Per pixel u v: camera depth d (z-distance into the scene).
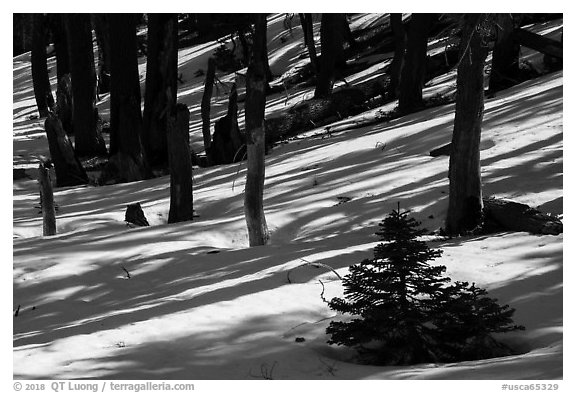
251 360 13.32
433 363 13.49
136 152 43.91
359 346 14.05
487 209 22.28
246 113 24.97
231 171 40.16
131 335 14.79
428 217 25.41
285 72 74.44
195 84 74.94
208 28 89.81
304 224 26.97
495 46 46.69
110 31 44.12
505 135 32.97
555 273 17.22
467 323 13.73
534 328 14.05
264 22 24.67
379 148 37.03
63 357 13.78
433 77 57.19
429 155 33.72
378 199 27.86
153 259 23.12
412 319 13.64
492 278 17.33
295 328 14.88
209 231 26.67
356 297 14.15
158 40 45.50
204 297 17.69
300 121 51.88
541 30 55.03
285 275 18.86
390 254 13.66
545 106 35.88
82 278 22.02
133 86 44.16
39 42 68.62
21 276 22.36
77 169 44.47
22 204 37.38
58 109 59.50
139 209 30.02
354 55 72.00
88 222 30.58
